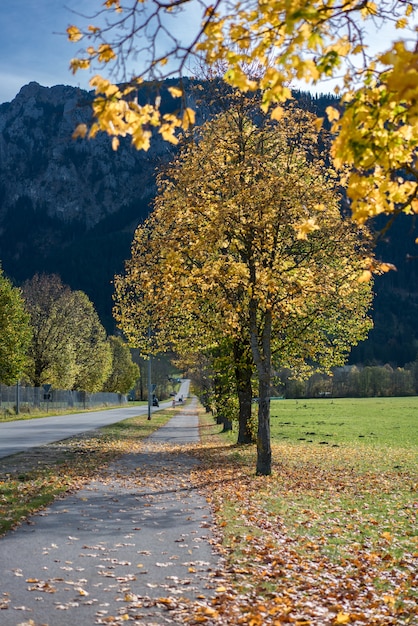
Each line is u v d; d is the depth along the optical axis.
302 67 4.08
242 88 4.48
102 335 79.44
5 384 56.88
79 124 4.25
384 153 4.48
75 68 4.30
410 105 4.01
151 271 18.16
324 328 25.03
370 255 15.22
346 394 130.00
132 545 9.32
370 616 6.52
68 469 18.55
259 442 18.98
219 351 28.75
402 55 3.40
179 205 17.89
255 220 16.20
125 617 6.20
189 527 10.73
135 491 14.92
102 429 38.69
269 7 4.09
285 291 17.02
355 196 4.73
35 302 69.31
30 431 35.59
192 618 6.23
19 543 9.35
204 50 4.37
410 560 9.20
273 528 10.86
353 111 4.38
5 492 13.70
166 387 162.75
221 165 17.94
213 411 52.97
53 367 69.12
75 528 10.48
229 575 7.82
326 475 19.62
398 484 17.73
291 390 124.19
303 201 16.58
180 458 23.56
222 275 16.56
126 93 4.27
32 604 6.61
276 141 19.28
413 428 47.84
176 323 26.16
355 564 8.73
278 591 7.26
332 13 4.20
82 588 7.20
